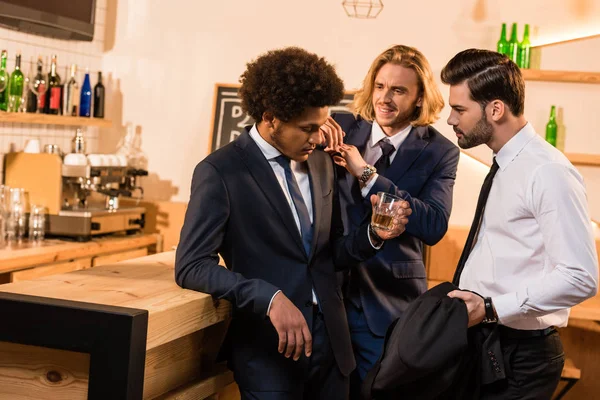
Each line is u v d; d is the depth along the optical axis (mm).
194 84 4902
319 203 2293
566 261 2082
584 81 4285
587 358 4387
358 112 2893
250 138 2244
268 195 2189
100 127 5043
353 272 2742
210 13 4852
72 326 1839
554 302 2094
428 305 2180
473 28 4504
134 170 4660
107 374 1809
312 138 2172
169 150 4961
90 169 4262
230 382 2521
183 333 2023
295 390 2182
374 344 2709
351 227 2734
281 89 2074
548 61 4367
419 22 4566
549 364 2254
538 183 2141
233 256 2215
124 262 2574
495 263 2242
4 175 4309
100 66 5004
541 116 4406
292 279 2207
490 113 2268
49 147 4383
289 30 4746
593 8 4348
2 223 3969
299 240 2217
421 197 2781
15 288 2043
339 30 4672
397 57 2711
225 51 4848
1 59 4105
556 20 4406
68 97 4535
